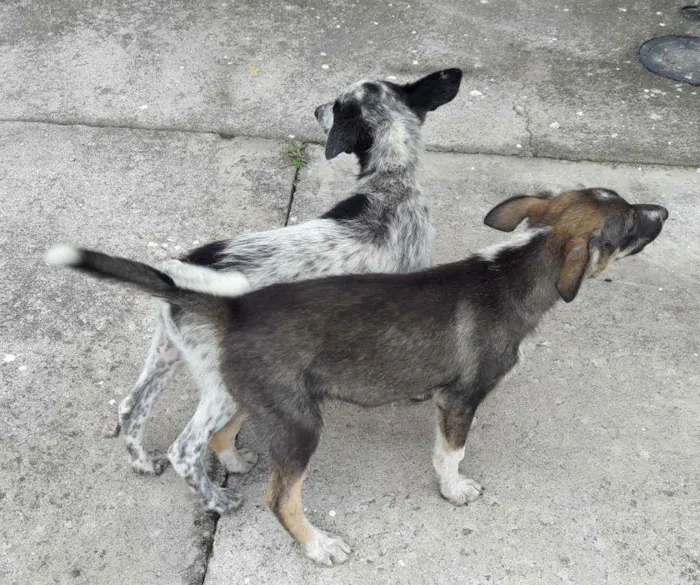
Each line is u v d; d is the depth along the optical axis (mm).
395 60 2568
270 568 1726
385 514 1783
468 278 1712
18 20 2686
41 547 1742
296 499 1692
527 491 1806
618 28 2652
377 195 1900
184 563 1730
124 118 2424
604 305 2057
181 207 2232
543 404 1914
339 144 1934
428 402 1922
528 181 2281
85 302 2047
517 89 2488
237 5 2762
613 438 1867
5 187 2260
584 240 1663
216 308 1651
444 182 2279
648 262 2131
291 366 1652
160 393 1802
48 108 2443
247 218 2213
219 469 1837
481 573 1717
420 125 1982
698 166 2314
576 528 1762
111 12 2727
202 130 2396
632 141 2365
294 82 2514
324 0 2768
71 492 1801
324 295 1674
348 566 1726
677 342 1999
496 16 2705
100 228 2186
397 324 1680
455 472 1777
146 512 1782
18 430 1867
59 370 1946
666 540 1747
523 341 1771
